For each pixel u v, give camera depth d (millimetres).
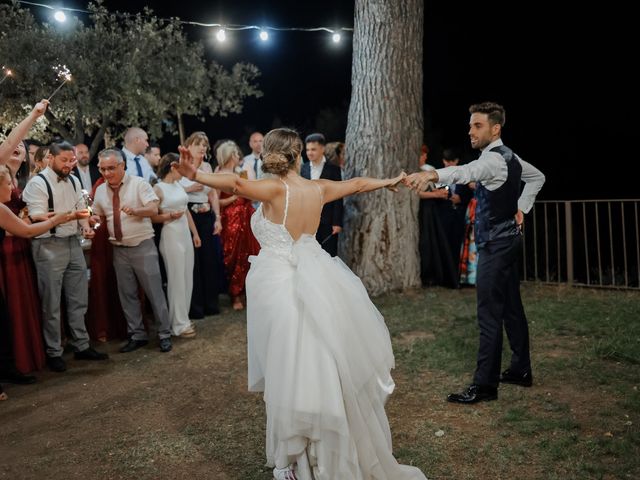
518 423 3957
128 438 4074
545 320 6188
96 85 10141
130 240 5793
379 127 7691
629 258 11867
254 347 3078
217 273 7246
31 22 9891
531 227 10070
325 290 2986
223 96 12312
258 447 3879
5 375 5195
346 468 2812
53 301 5410
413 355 5332
